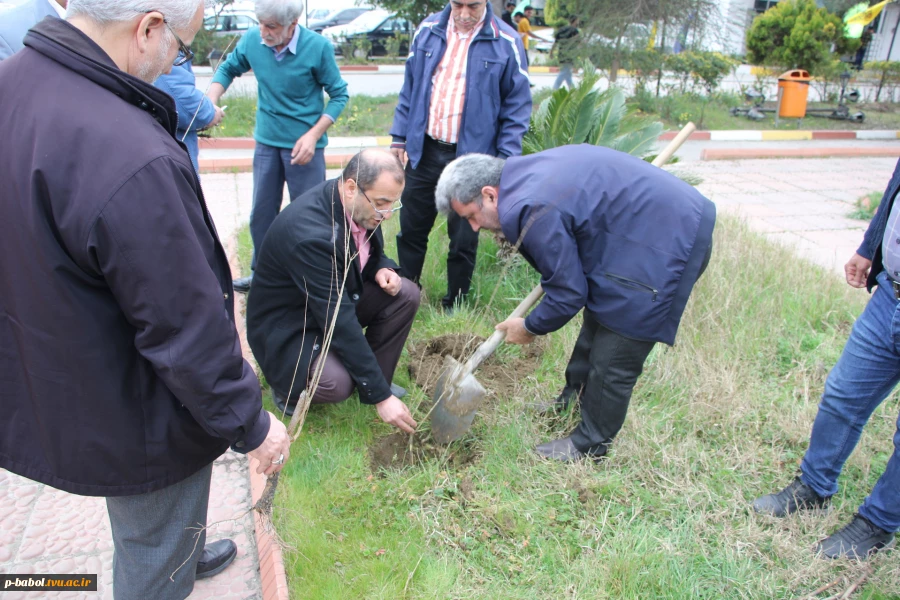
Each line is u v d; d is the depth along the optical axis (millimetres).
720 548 2602
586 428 2996
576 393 3361
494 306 4371
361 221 2615
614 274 2611
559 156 2633
